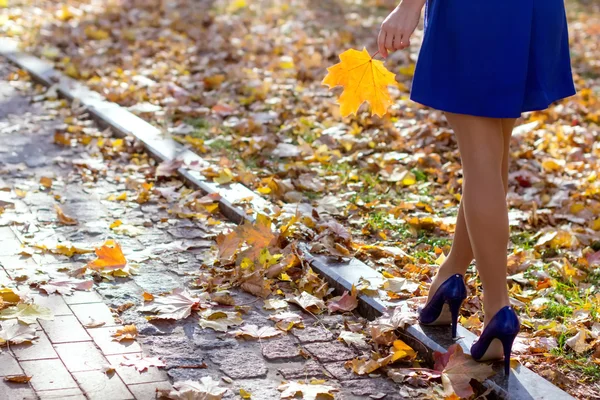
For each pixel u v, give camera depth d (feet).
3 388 9.47
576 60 30.78
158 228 14.75
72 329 10.95
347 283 12.29
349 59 10.84
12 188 16.30
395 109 22.86
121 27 32.01
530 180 18.06
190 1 37.29
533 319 12.00
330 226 14.15
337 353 10.73
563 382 10.39
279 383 9.93
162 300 11.74
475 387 9.98
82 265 12.99
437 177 18.12
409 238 14.84
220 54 27.96
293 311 11.86
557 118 23.40
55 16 33.60
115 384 9.68
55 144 19.21
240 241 13.32
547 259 14.38
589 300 12.69
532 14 9.70
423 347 10.73
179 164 17.38
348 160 18.79
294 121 21.47
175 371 10.05
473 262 13.75
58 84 23.59
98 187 16.66
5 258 13.08
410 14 9.98
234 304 11.91
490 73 9.62
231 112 21.85
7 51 27.35
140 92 22.94
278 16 35.60
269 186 16.39
